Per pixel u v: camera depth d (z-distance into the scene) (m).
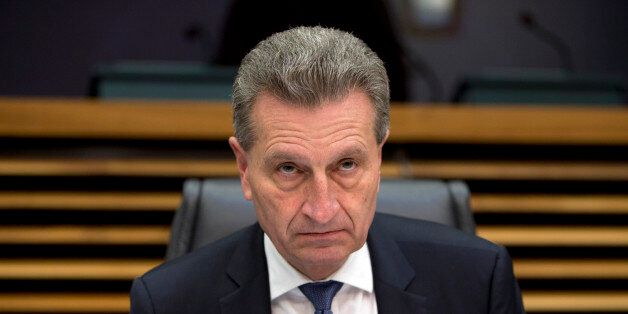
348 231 3.73
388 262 4.55
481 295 4.57
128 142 9.48
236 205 5.25
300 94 3.50
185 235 5.20
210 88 10.46
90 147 9.43
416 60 14.89
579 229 9.63
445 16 17.81
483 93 11.12
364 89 3.62
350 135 3.57
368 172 3.71
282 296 4.43
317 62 3.53
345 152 3.57
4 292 9.20
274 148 3.58
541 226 9.60
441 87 17.72
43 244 9.23
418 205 5.29
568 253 9.57
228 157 9.56
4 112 9.20
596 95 11.17
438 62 17.80
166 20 17.50
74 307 9.20
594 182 9.71
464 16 17.86
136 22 17.47
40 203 9.27
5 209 9.23
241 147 3.83
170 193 9.40
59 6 17.27
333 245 3.74
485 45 17.83
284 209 3.68
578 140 9.66
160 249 9.32
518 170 9.67
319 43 3.63
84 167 9.32
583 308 9.47
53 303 9.18
